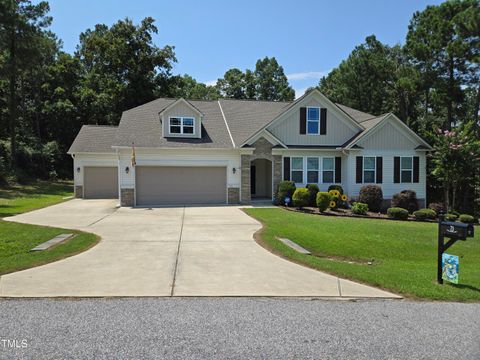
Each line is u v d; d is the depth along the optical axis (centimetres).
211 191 1994
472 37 2605
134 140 1916
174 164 1934
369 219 1614
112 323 460
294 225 1271
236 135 2084
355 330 453
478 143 1991
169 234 1066
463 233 623
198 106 2394
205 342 412
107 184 2373
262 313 502
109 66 3853
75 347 395
